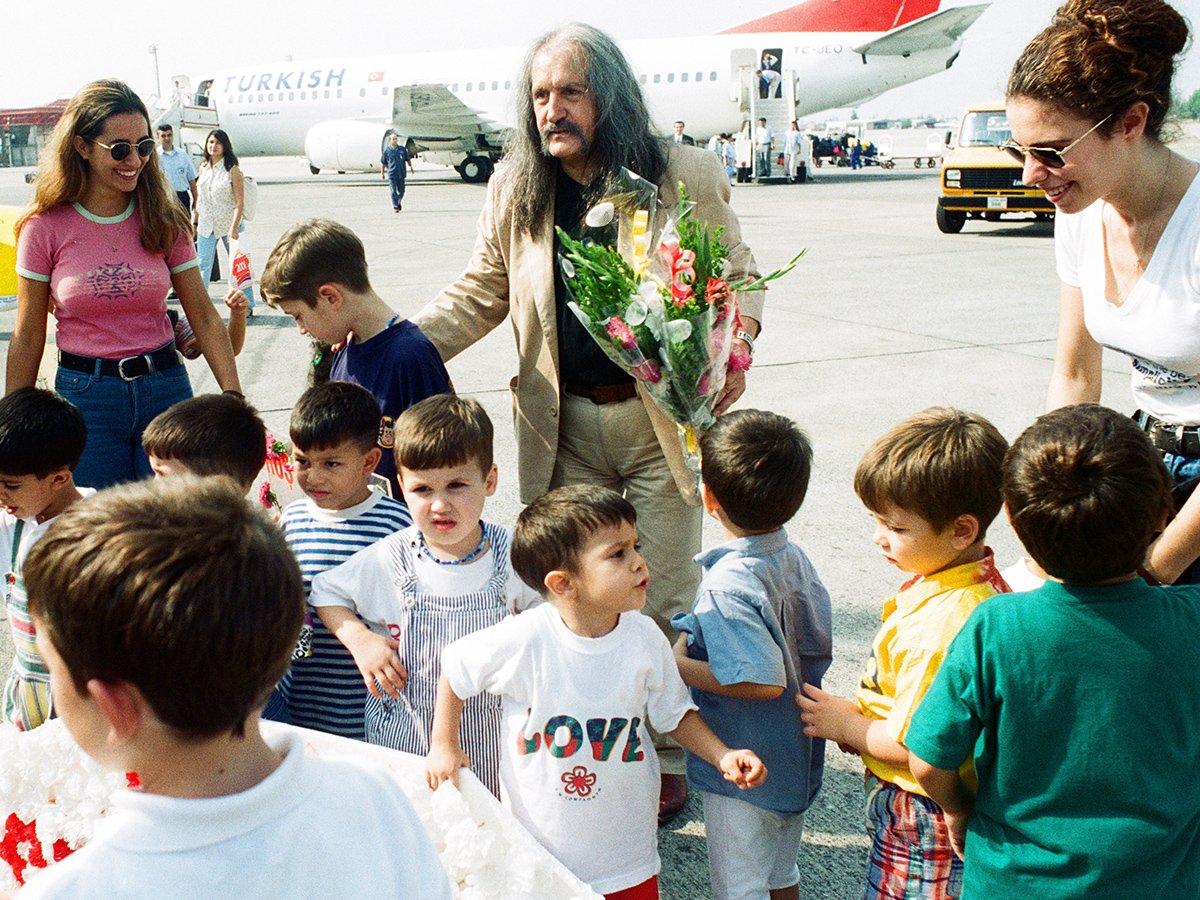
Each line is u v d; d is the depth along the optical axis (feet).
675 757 9.45
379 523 8.66
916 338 28.27
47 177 10.68
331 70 111.86
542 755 6.93
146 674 3.25
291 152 116.88
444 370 9.68
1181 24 6.49
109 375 11.17
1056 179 6.91
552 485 10.30
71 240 10.82
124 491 3.64
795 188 101.09
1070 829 5.30
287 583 3.61
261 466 9.01
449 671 7.03
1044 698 5.27
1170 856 5.28
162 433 8.50
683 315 8.57
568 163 9.52
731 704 7.55
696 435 9.07
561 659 6.86
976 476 6.31
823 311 32.65
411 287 38.09
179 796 3.49
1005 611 5.44
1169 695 5.20
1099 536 5.12
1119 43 6.41
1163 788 5.21
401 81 110.01
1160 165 7.06
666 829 9.39
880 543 6.82
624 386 9.60
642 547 9.87
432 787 6.82
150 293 11.19
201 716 3.36
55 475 8.21
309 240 9.11
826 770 10.23
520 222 9.67
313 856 3.54
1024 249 47.78
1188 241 6.99
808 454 7.45
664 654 7.09
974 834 5.76
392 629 7.82
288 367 25.36
